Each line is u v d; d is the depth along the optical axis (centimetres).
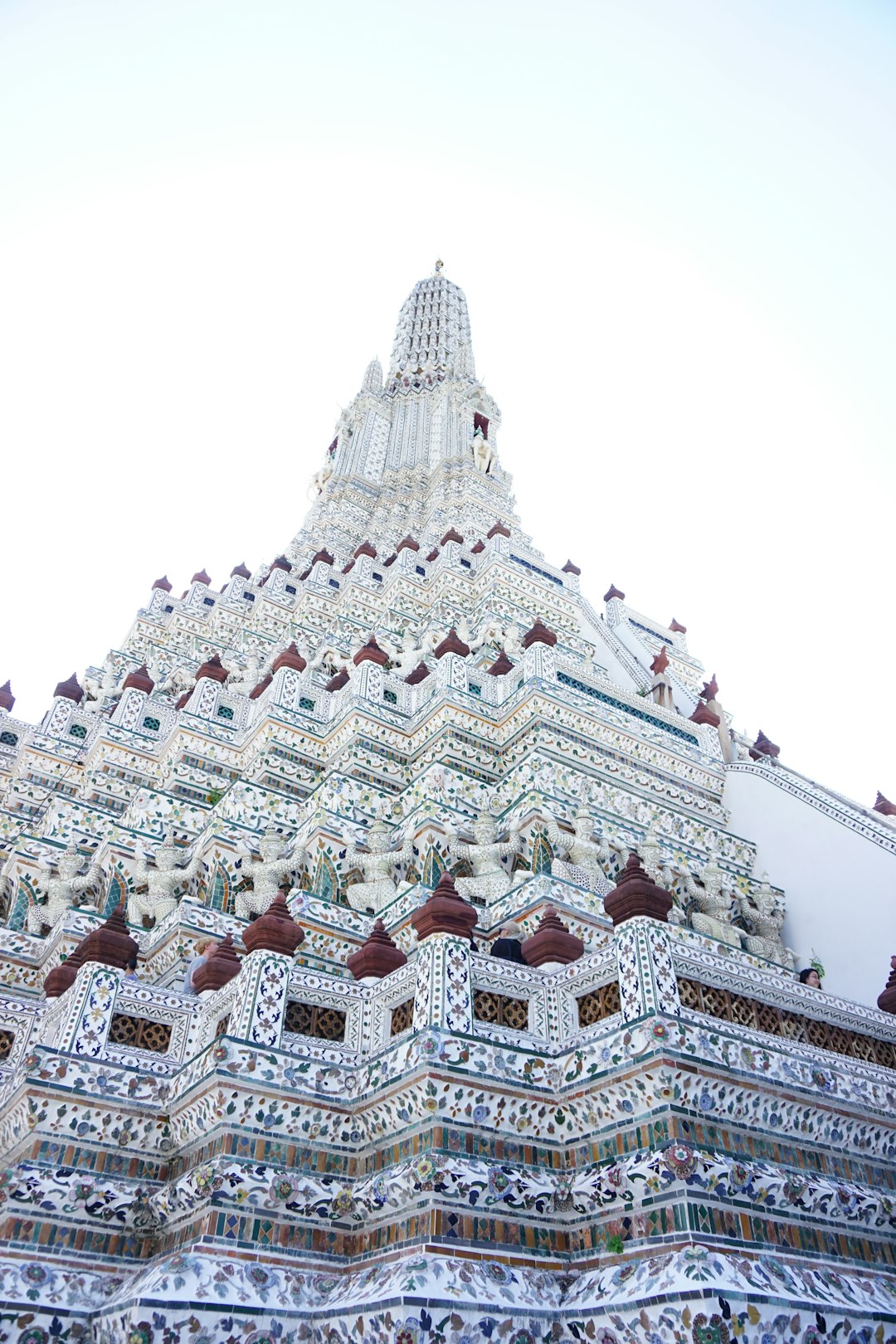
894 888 1403
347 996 895
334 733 1803
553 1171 764
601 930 1195
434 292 5528
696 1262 629
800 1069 801
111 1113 839
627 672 2364
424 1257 677
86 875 1500
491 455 3966
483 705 1728
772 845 1639
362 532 3703
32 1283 733
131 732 1947
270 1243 739
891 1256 757
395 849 1427
